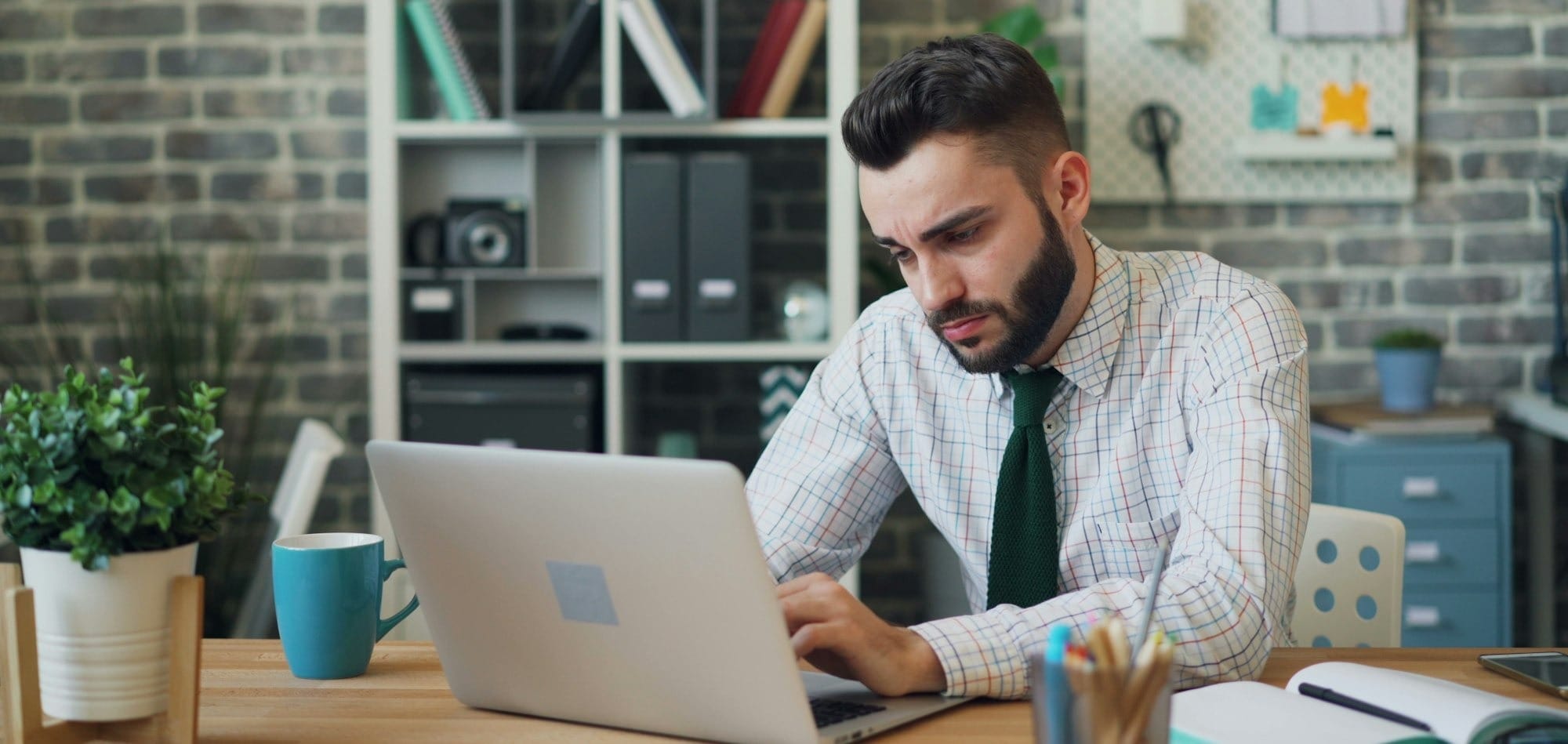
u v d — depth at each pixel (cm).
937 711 106
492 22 309
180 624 96
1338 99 302
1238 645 111
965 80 121
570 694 104
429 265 295
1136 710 72
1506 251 312
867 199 125
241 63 314
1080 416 142
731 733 98
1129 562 141
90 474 95
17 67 314
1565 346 297
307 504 201
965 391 148
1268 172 309
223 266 316
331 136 315
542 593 101
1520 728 90
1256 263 314
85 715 95
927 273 125
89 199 315
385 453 104
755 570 92
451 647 108
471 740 101
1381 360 293
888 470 155
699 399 320
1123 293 141
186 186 315
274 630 240
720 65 310
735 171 278
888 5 312
